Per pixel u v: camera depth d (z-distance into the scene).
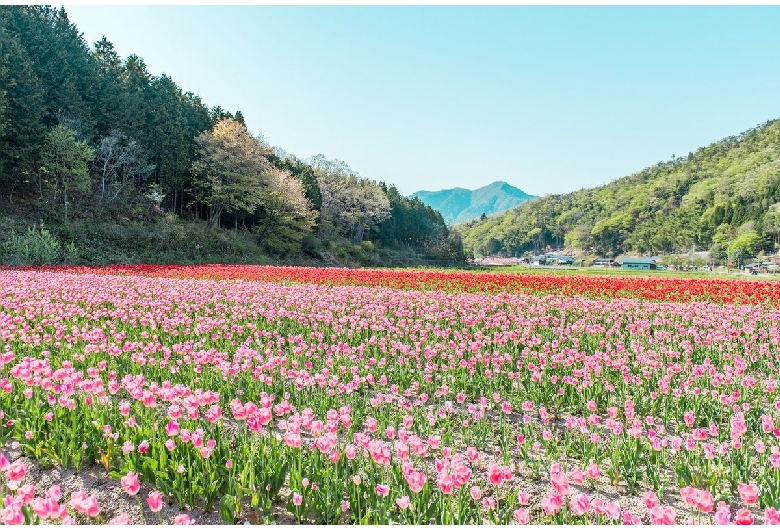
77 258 28.91
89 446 4.80
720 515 2.98
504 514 3.83
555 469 3.59
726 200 138.62
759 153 157.12
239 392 6.42
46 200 36.00
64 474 4.64
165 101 50.19
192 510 4.05
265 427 5.72
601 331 10.71
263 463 4.24
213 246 41.50
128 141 42.28
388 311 13.66
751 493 3.20
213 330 10.43
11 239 26.95
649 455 5.07
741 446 4.96
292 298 13.98
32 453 4.94
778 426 6.01
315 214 56.78
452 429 5.98
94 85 43.50
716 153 190.62
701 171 177.12
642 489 4.71
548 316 12.62
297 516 3.82
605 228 165.75
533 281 20.80
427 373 7.61
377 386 7.53
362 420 6.01
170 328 10.13
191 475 4.13
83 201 38.72
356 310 12.73
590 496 4.56
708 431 5.93
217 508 4.10
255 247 47.59
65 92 39.38
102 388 5.11
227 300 14.37
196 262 36.84
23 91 35.09
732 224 124.38
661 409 6.66
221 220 53.66
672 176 184.75
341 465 4.38
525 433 5.77
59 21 45.81
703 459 5.02
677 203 163.12
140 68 51.88
